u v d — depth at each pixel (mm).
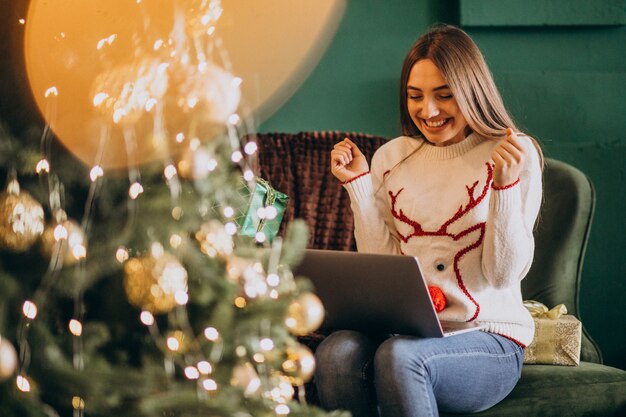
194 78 1596
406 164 1977
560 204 2264
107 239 1521
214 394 1479
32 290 1557
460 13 2602
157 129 1562
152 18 2023
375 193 2004
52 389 1438
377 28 2705
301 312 1496
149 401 1389
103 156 1660
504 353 1768
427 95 1854
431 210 1877
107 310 1580
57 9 2010
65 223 1423
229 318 1489
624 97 2646
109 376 1392
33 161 1512
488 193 1821
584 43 2648
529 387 1842
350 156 1978
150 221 1473
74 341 1441
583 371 1918
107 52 1900
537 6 2600
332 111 2736
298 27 2711
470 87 1838
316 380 1742
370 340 1785
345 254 1659
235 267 1492
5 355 1260
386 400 1627
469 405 1743
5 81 1992
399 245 1986
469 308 1782
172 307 1439
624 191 2656
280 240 1558
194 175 1470
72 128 1755
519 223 1715
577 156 2650
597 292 2676
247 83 2717
